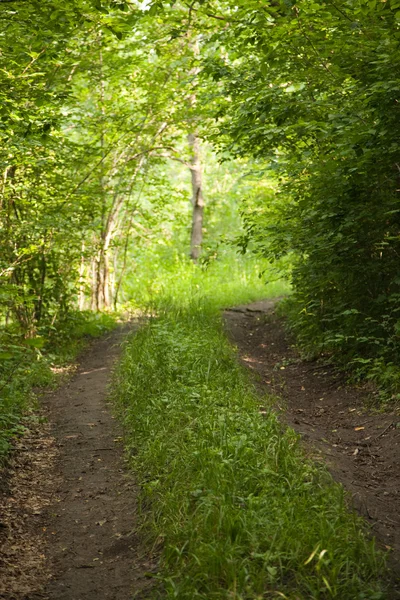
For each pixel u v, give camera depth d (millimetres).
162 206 19719
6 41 8789
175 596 3809
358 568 4012
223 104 10406
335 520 4438
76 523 5281
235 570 3914
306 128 7930
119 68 14367
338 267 9391
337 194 8555
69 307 14922
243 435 5727
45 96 8516
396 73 7270
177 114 15617
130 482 5996
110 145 14859
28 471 6410
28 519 5340
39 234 12328
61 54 10719
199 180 24984
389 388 8195
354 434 7305
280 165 9359
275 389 9320
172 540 4504
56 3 7184
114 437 7336
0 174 11258
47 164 11859
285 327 13328
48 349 12898
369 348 9641
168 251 25766
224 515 4430
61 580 4398
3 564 4562
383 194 8477
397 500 5488
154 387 8094
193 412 6816
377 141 7516
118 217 19531
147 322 13602
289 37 7953
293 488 4965
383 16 7648
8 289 7039
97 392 9484
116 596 4145
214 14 9305
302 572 3961
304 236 9633
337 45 7840
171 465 5707
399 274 8547
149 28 14352
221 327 13039
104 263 17828
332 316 10625
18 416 7891
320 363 10516
